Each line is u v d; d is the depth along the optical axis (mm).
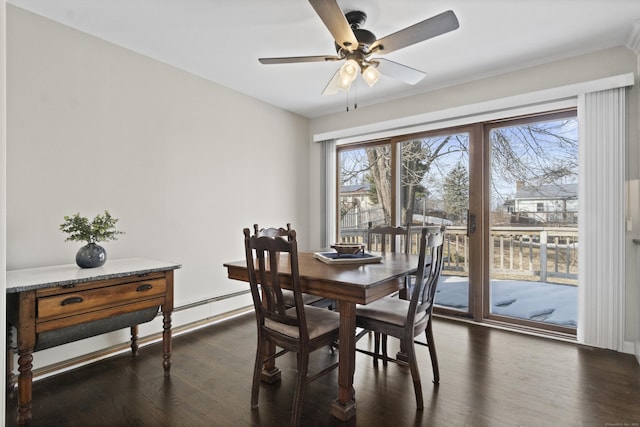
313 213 4523
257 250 1813
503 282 3197
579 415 1762
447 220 3494
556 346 2648
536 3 2068
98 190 2496
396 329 1890
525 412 1792
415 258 2457
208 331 3039
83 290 1892
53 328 1785
